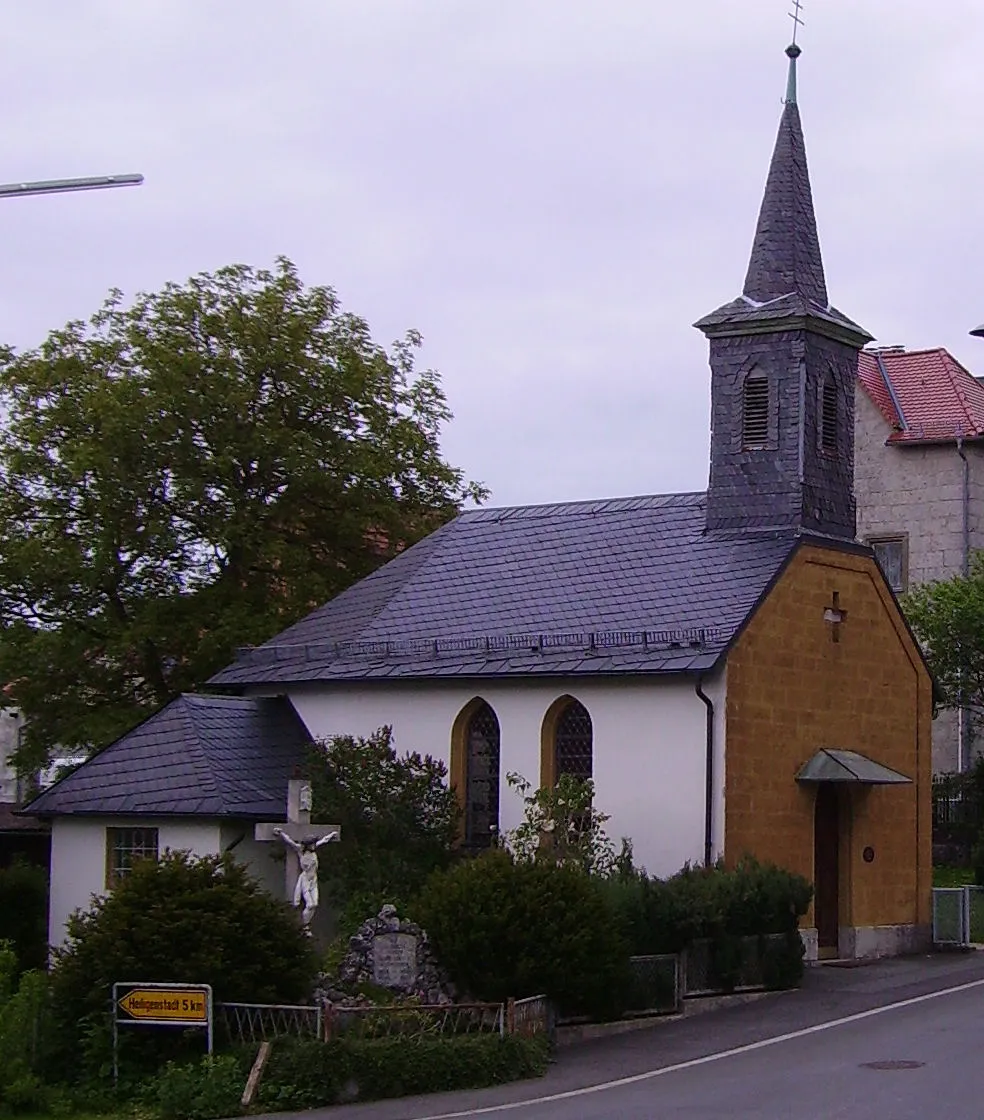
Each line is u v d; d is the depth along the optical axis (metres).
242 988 23.27
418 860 30.95
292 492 44.47
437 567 37.44
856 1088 20.72
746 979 28.84
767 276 34.59
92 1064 23.11
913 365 52.88
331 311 45.94
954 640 42.94
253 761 33.12
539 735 32.50
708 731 30.56
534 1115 20.14
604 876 28.86
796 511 33.44
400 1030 23.23
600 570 34.72
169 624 42.59
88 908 31.70
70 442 42.91
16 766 43.88
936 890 35.91
